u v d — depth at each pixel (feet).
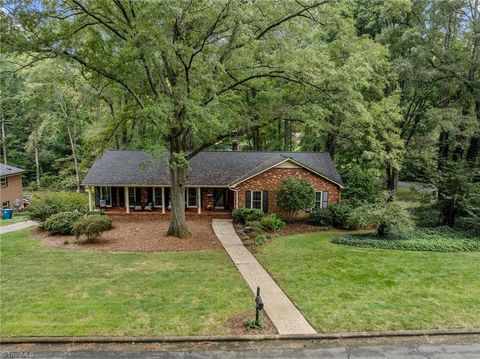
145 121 40.78
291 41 42.37
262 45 41.83
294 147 117.60
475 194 54.39
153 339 24.47
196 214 70.54
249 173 68.69
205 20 38.04
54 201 63.52
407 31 61.87
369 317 28.07
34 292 32.09
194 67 41.55
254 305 29.96
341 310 29.25
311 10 40.19
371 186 69.15
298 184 62.85
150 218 67.67
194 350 23.63
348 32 44.52
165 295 31.71
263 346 24.26
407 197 95.30
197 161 75.46
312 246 49.37
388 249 48.11
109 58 40.75
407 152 66.74
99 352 23.22
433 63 63.46
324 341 25.02
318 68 40.75
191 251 46.14
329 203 67.36
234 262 41.70
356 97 43.86
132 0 35.40
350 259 43.27
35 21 34.30
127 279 35.58
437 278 36.83
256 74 44.88
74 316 27.43
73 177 110.32
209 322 26.89
